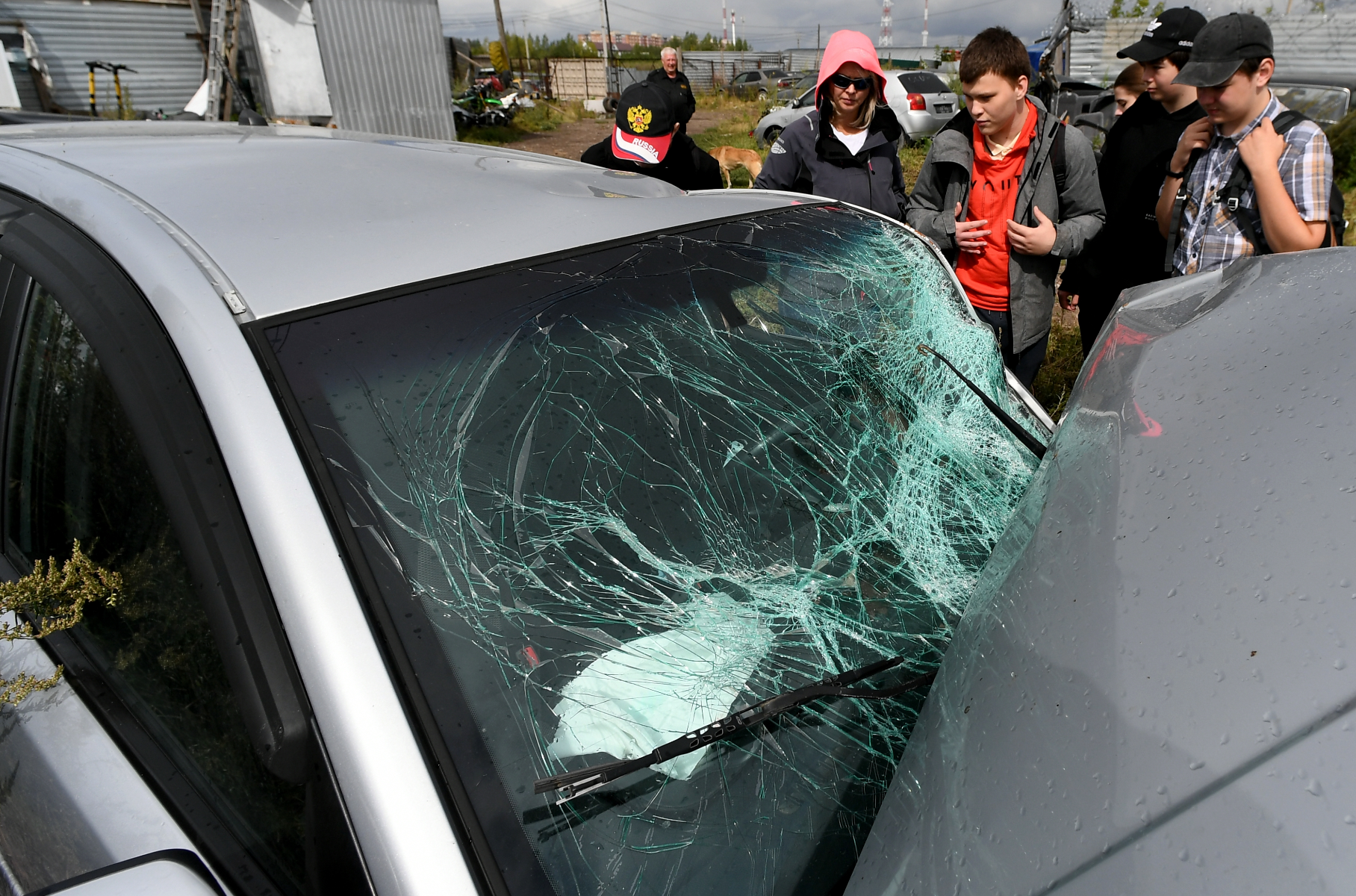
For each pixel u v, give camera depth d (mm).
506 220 1295
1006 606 845
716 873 830
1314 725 575
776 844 861
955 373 1571
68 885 711
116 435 1047
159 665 1018
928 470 1354
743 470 1172
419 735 755
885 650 1047
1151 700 644
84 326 974
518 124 19328
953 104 12023
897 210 2982
